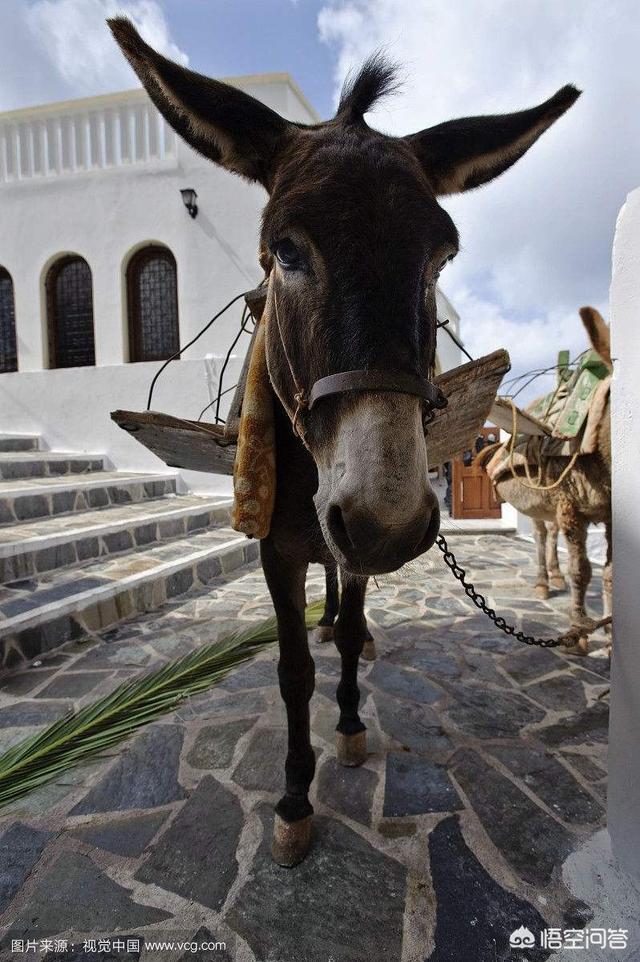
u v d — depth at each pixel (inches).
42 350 339.0
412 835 65.1
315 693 104.2
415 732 89.3
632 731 57.6
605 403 111.4
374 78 50.5
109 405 317.4
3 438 303.3
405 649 128.1
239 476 54.4
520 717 94.3
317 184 40.0
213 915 54.2
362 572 38.9
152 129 313.3
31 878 59.3
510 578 201.6
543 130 58.5
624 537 57.2
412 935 51.8
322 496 40.9
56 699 102.7
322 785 75.0
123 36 46.7
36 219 332.8
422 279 38.8
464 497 355.3
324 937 51.7
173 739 88.0
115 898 56.4
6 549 146.2
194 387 303.6
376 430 35.1
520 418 115.0
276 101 296.7
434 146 56.9
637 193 53.6
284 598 63.9
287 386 50.5
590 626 86.2
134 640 135.2
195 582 185.6
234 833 66.0
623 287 55.5
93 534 179.9
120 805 71.6
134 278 327.3
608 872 58.5
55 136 328.8
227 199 301.3
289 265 42.6
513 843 63.7
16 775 42.9
